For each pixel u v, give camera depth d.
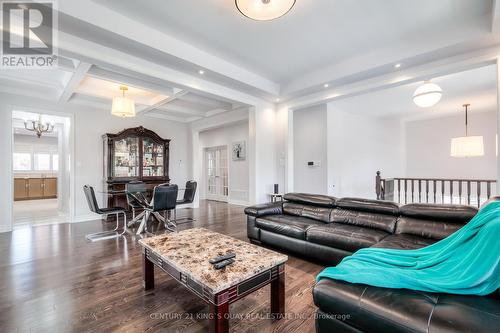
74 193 5.15
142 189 5.16
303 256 2.99
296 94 4.58
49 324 1.75
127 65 3.02
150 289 2.25
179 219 5.25
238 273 1.63
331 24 2.73
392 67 3.35
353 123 6.17
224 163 8.20
